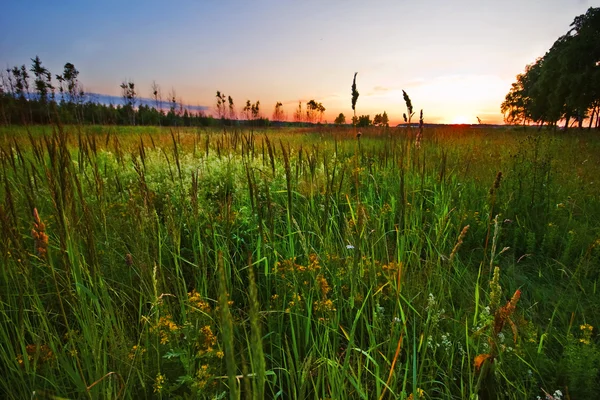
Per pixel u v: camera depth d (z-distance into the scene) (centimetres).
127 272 240
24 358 153
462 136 1275
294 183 355
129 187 351
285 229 310
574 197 430
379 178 470
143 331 181
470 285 256
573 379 168
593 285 254
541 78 3089
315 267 226
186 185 367
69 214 179
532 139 562
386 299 229
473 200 423
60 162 163
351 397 164
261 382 68
